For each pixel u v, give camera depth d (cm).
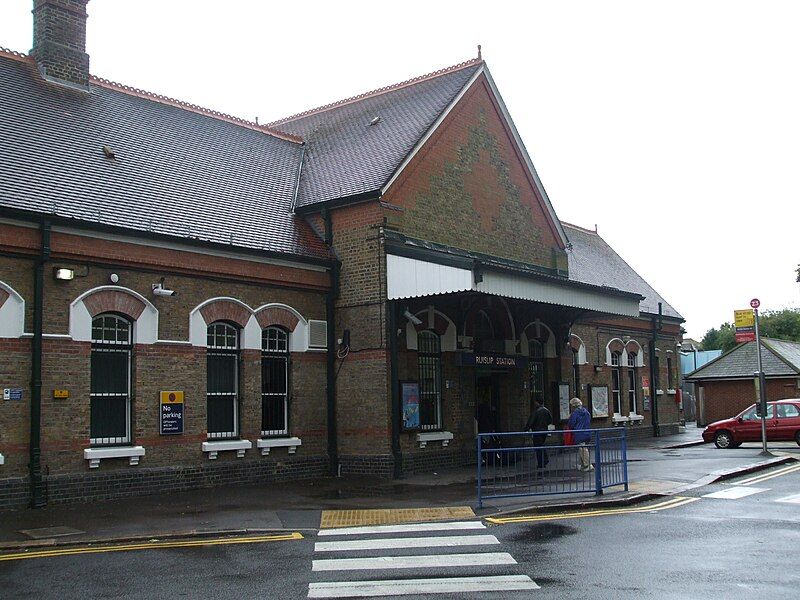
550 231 2652
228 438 1766
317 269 1961
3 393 1399
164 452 1625
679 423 3684
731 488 1577
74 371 1495
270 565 945
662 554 962
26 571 930
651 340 3519
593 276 3328
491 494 1487
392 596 793
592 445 1472
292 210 2083
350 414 1947
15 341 1423
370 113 2475
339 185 2083
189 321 1692
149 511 1379
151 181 1812
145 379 1608
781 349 4156
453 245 2186
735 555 948
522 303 2325
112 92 2103
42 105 1842
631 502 1391
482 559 956
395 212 1983
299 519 1286
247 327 1808
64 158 1692
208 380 1750
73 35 2012
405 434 1952
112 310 1567
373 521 1259
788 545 1005
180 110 2256
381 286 1922
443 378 2114
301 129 2662
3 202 1419
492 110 2420
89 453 1491
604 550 993
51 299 1474
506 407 2402
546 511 1320
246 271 1798
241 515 1328
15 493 1394
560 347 2592
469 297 2166
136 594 819
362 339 1942
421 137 2102
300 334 1927
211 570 923
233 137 2292
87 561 983
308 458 1898
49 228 1459
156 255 1631
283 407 1898
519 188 2509
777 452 2384
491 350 2283
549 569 896
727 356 4156
